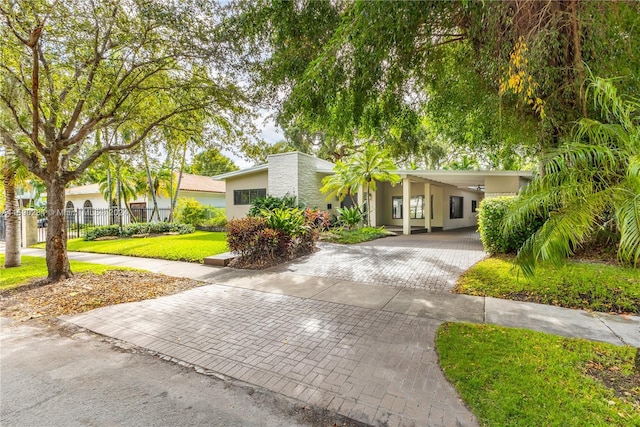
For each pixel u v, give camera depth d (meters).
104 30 5.89
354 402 2.44
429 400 2.41
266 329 3.90
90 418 2.29
